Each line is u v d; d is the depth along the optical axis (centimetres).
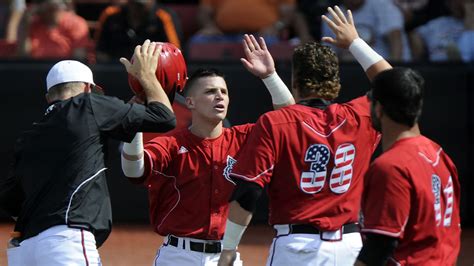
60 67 1881
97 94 1842
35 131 1806
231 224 1702
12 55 4009
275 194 1734
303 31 4109
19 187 1844
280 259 1714
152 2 3928
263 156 1688
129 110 1783
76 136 1770
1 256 2952
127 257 2989
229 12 4150
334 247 1706
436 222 1470
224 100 2000
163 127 1791
